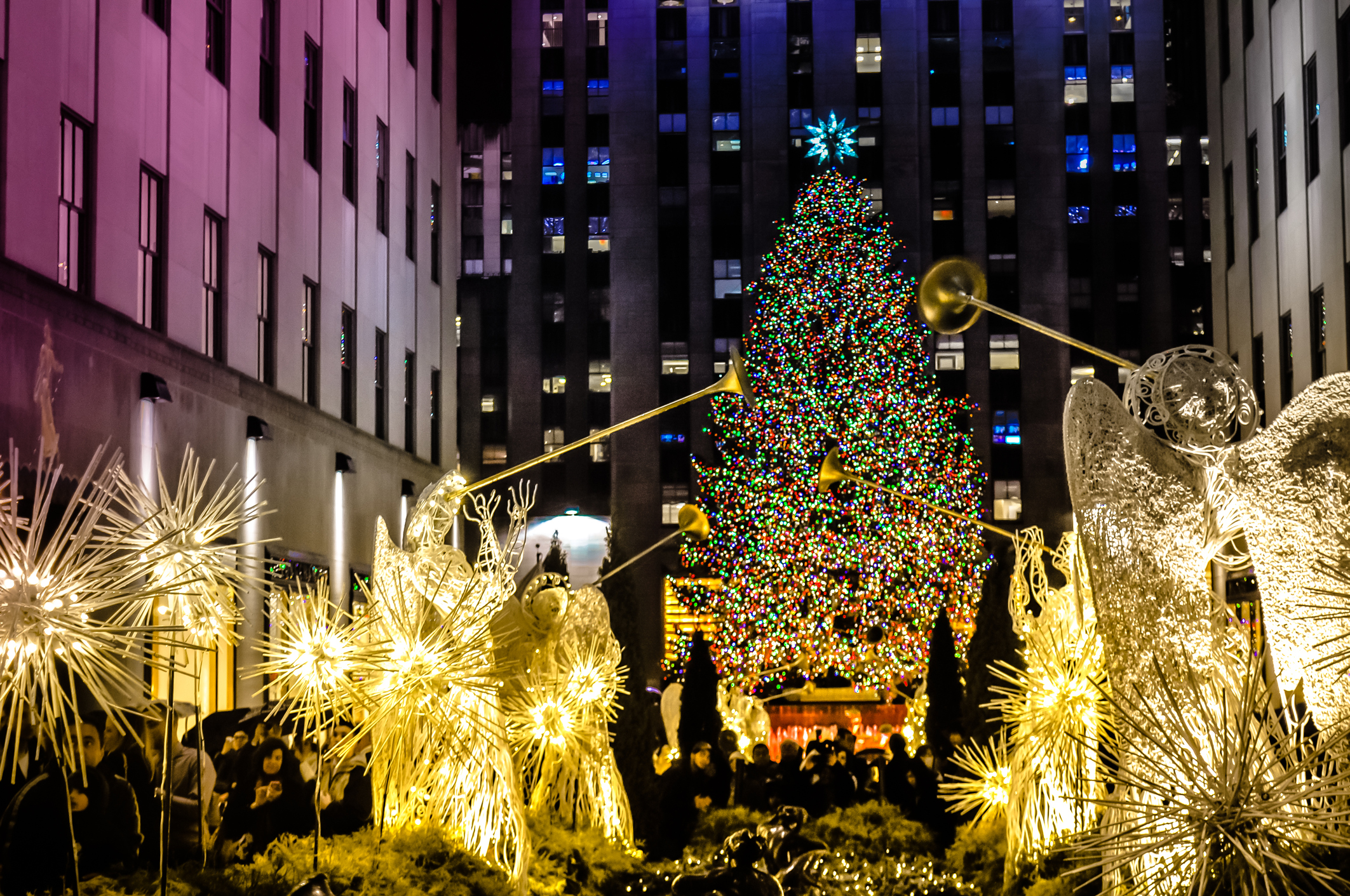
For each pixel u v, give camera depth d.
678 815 11.95
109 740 7.07
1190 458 5.17
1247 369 30.02
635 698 13.34
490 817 8.31
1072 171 44.69
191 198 20.00
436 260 35.34
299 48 24.92
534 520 42.34
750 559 33.19
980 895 8.95
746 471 34.03
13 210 15.15
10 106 15.17
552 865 9.41
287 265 24.03
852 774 14.20
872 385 33.84
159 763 7.49
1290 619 4.38
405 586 8.40
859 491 32.47
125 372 17.53
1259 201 29.12
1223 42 32.03
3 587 3.39
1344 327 24.02
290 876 7.03
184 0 19.95
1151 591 5.01
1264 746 3.49
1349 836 3.51
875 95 45.09
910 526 32.00
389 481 29.97
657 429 43.84
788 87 45.38
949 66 45.25
